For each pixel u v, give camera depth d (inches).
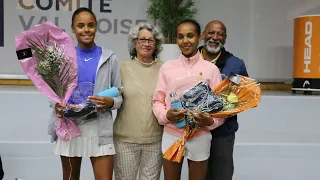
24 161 133.7
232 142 102.2
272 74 216.5
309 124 159.3
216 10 211.5
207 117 85.7
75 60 87.0
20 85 201.2
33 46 85.2
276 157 141.3
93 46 91.1
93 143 89.7
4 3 200.2
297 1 213.2
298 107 159.6
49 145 136.6
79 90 88.3
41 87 86.0
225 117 90.3
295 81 192.4
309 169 139.9
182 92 89.9
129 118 96.7
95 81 88.7
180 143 89.8
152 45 96.8
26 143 136.4
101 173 91.0
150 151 98.7
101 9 206.7
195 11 196.1
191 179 94.1
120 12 207.9
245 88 90.6
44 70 84.0
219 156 100.4
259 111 157.9
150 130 97.3
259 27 213.8
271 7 213.0
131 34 98.1
